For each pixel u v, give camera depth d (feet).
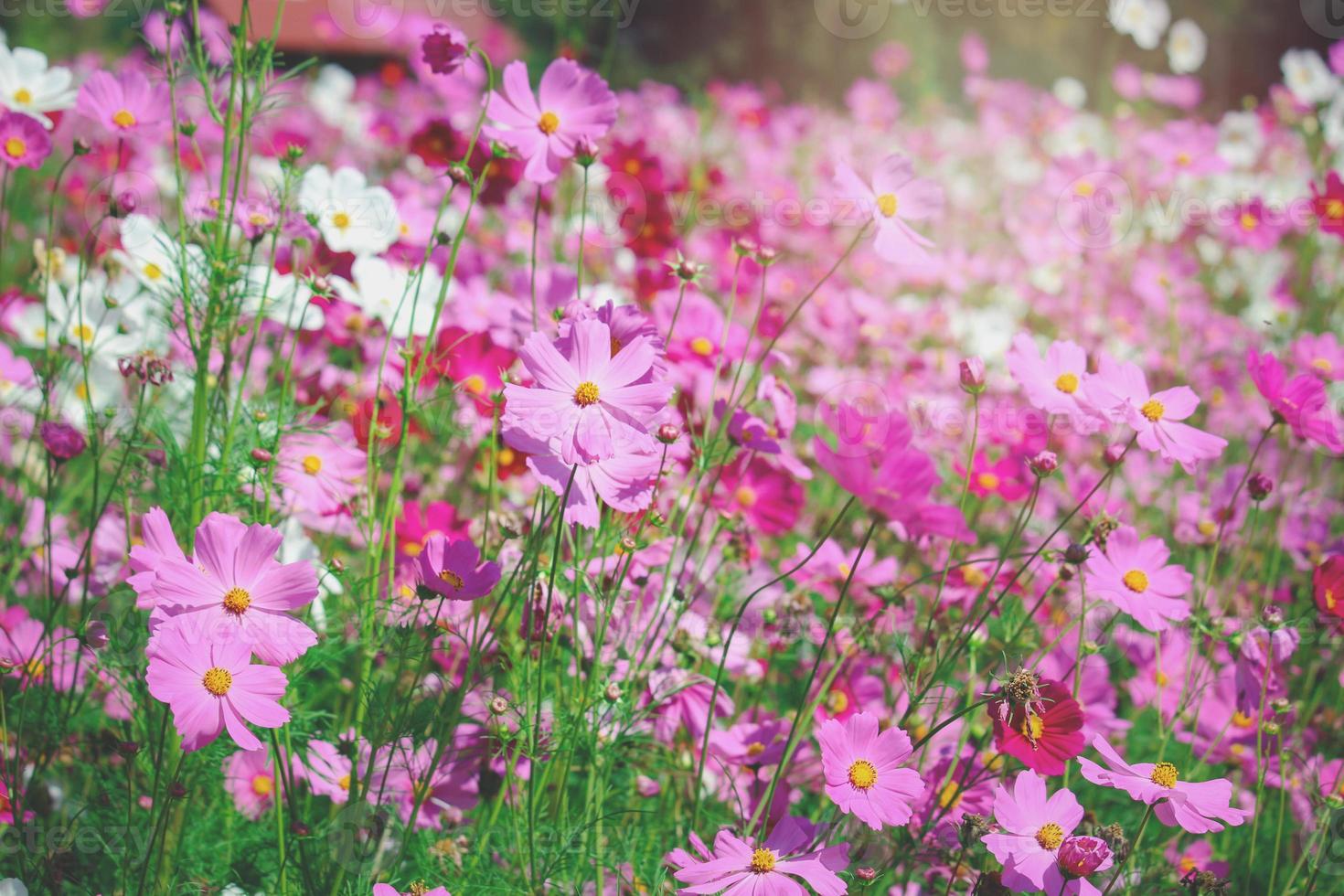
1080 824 5.39
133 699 5.53
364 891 5.32
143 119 5.98
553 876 5.43
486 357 6.08
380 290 6.17
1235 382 9.30
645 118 16.33
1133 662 6.16
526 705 5.39
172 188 8.96
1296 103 14.07
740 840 5.19
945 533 5.10
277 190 5.91
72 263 7.04
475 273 6.92
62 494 6.63
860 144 16.78
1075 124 17.25
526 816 5.46
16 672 5.77
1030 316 10.92
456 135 7.00
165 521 5.16
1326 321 10.13
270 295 6.01
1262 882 5.93
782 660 6.25
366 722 5.47
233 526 5.14
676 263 5.61
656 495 5.47
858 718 5.23
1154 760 6.03
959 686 5.67
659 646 5.72
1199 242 12.59
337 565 5.41
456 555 5.19
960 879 5.48
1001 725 5.25
